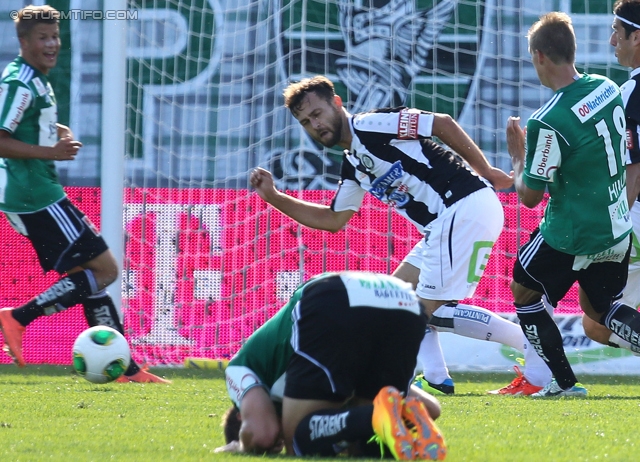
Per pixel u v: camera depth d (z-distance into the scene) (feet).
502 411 49.52
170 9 92.84
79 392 60.54
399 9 93.09
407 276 56.85
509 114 92.94
